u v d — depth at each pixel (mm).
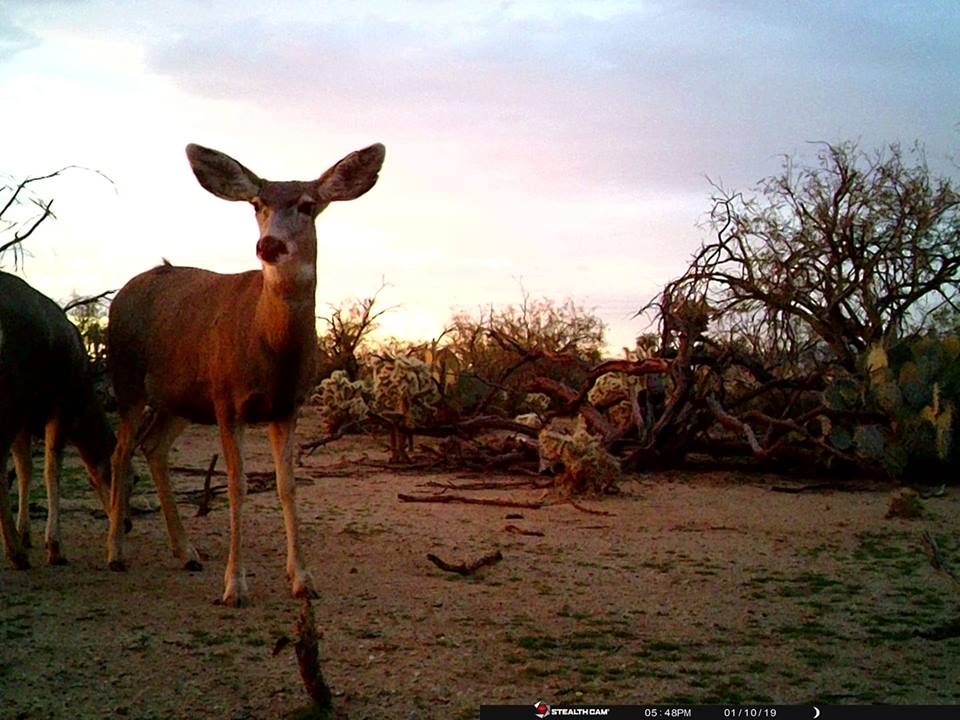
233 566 2873
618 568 3479
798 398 6840
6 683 2164
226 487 5184
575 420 8453
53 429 3395
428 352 7375
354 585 3154
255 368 2852
